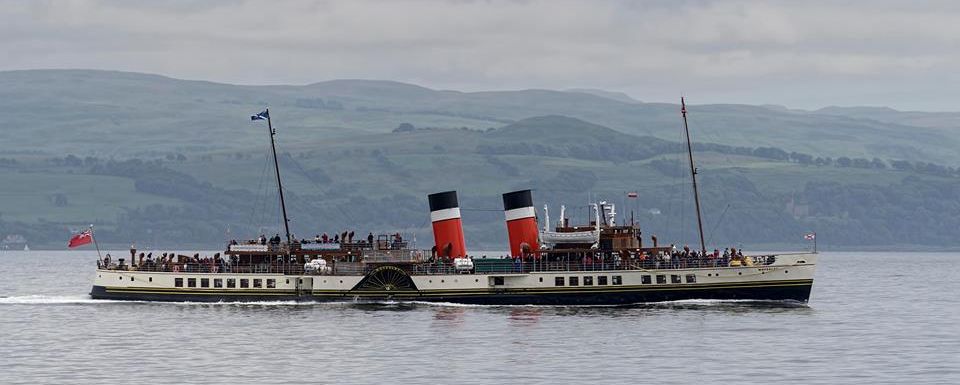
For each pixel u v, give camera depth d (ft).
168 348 516.73
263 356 493.77
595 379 440.04
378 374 450.71
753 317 618.03
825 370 461.78
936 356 500.74
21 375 450.30
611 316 618.85
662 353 500.74
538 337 544.62
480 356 492.54
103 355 498.69
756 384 431.43
